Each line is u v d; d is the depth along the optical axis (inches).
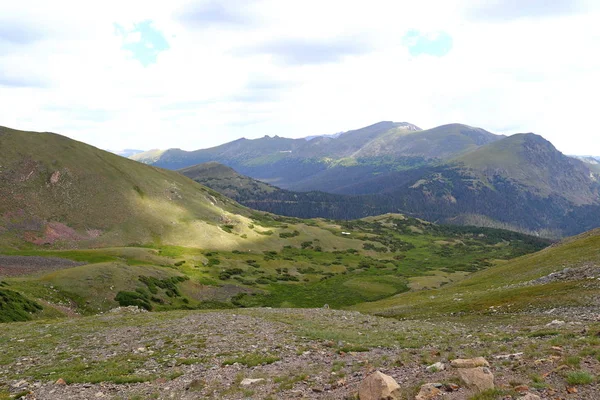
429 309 2319.1
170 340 1279.5
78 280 3612.2
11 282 3105.3
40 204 6850.4
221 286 5472.4
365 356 958.4
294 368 879.7
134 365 996.6
